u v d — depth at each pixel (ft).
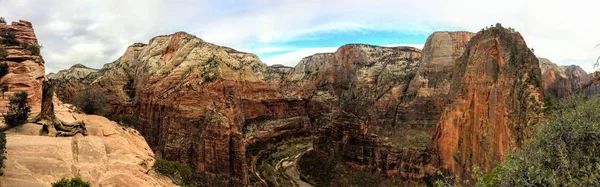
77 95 266.77
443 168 208.74
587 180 57.16
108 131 144.05
